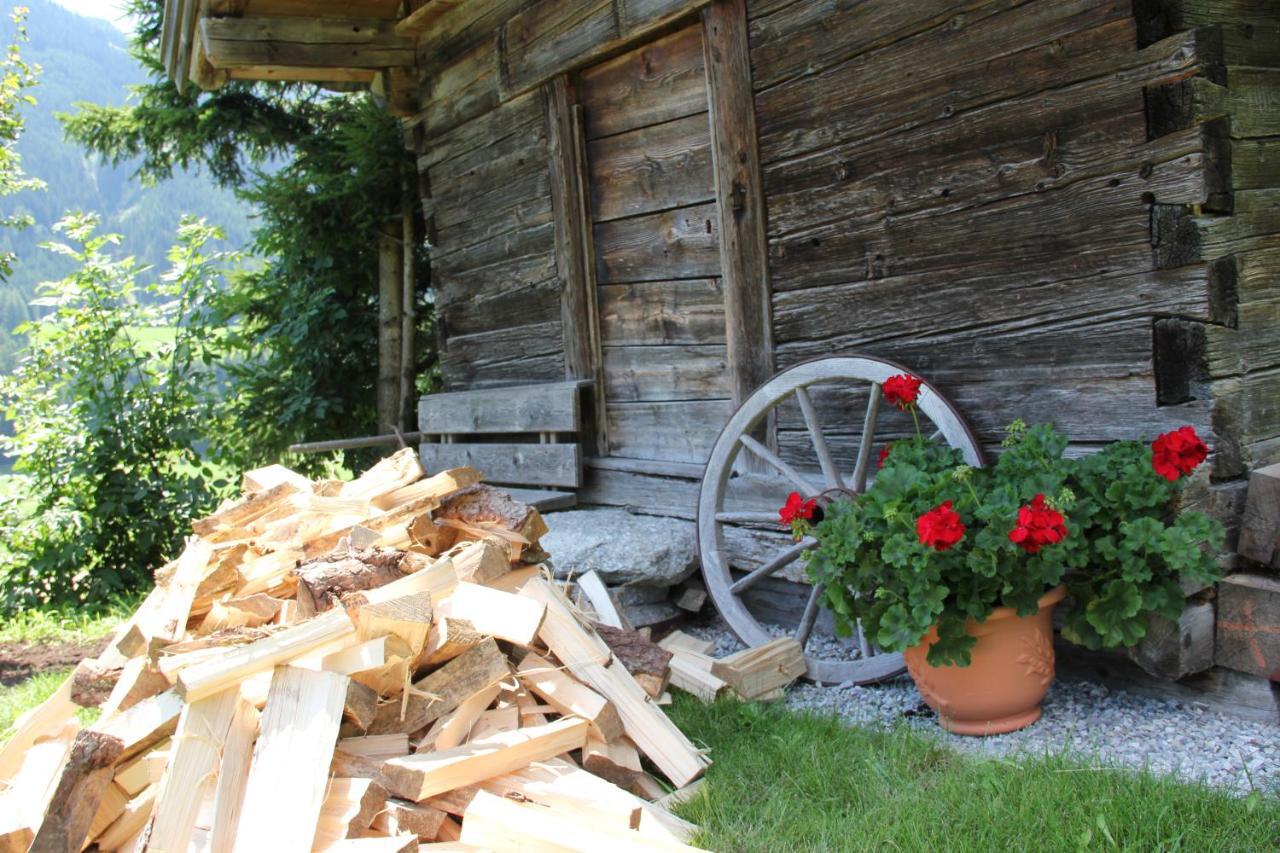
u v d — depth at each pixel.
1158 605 3.07
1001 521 3.01
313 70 6.81
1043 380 3.60
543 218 5.85
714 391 4.96
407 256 9.30
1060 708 3.46
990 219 3.69
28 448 7.60
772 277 4.54
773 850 2.62
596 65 5.42
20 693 4.69
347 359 9.67
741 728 3.47
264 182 9.68
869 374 3.98
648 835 2.58
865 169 4.09
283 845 2.27
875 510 3.25
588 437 5.71
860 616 3.35
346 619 2.68
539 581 3.43
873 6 3.98
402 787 2.54
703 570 4.57
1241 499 3.30
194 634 3.19
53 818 2.41
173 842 2.35
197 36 6.43
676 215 5.05
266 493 3.69
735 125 4.57
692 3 4.65
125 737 2.58
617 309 5.50
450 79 6.47
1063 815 2.60
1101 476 3.21
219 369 9.44
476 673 2.89
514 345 6.25
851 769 3.06
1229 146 3.18
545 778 2.68
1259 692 3.23
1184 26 3.22
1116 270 3.36
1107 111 3.31
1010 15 3.55
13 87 7.83
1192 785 2.70
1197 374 3.21
